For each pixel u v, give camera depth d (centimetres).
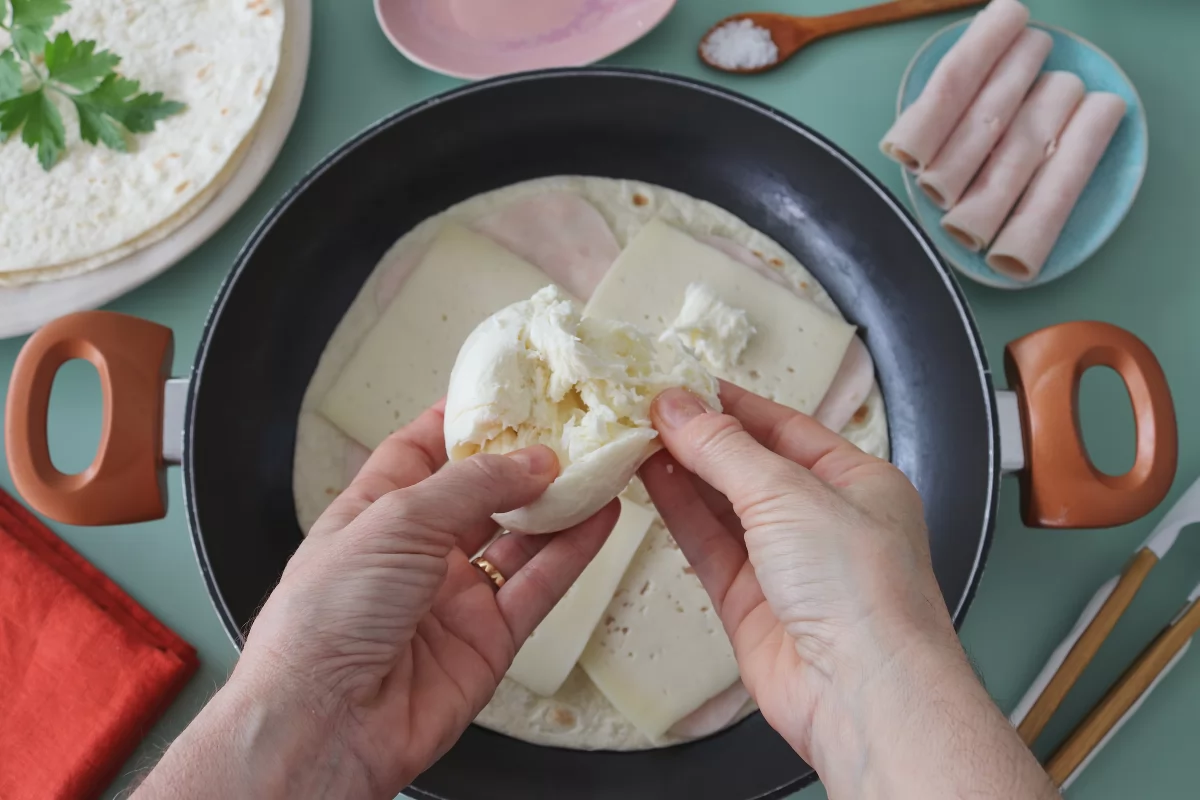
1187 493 49
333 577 36
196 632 49
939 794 33
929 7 53
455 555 42
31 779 47
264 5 52
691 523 43
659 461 43
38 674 47
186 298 52
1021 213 50
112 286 50
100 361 44
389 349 49
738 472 38
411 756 37
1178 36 54
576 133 50
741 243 51
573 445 40
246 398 48
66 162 51
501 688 48
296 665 35
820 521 37
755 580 41
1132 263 52
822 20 53
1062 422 44
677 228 51
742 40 53
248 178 51
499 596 41
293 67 52
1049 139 50
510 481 38
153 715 48
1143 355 44
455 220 51
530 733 47
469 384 40
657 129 50
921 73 51
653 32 54
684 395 40
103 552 50
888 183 53
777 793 43
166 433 44
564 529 42
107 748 47
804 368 50
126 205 50
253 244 46
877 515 38
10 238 50
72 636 47
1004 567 50
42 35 50
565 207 51
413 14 52
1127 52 54
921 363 49
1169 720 49
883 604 36
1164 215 53
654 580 48
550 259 51
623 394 40
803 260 51
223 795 34
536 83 48
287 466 49
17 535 49
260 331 48
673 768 47
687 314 49
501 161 51
